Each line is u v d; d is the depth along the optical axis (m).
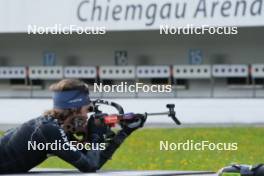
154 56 71.56
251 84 68.62
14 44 74.69
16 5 69.56
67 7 68.31
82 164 17.80
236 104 63.91
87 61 73.25
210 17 65.56
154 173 16.48
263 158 40.44
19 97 73.81
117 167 38.62
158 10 66.69
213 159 40.34
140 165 39.06
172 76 69.62
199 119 64.62
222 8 65.19
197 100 64.56
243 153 42.38
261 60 68.75
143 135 52.50
